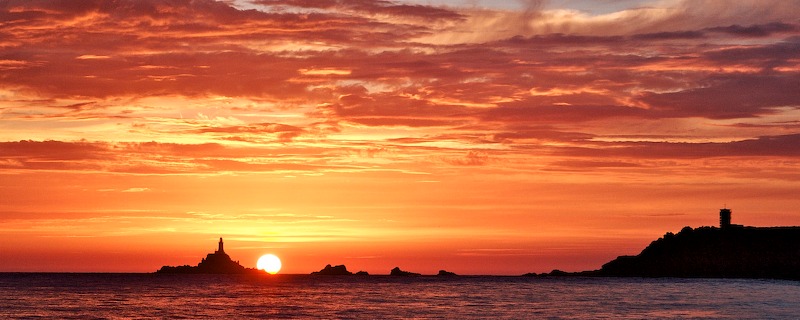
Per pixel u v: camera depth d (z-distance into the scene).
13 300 152.88
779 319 103.81
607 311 123.50
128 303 146.75
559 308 131.62
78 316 116.56
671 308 127.81
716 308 125.88
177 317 115.69
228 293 190.00
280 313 123.31
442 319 111.38
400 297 171.38
